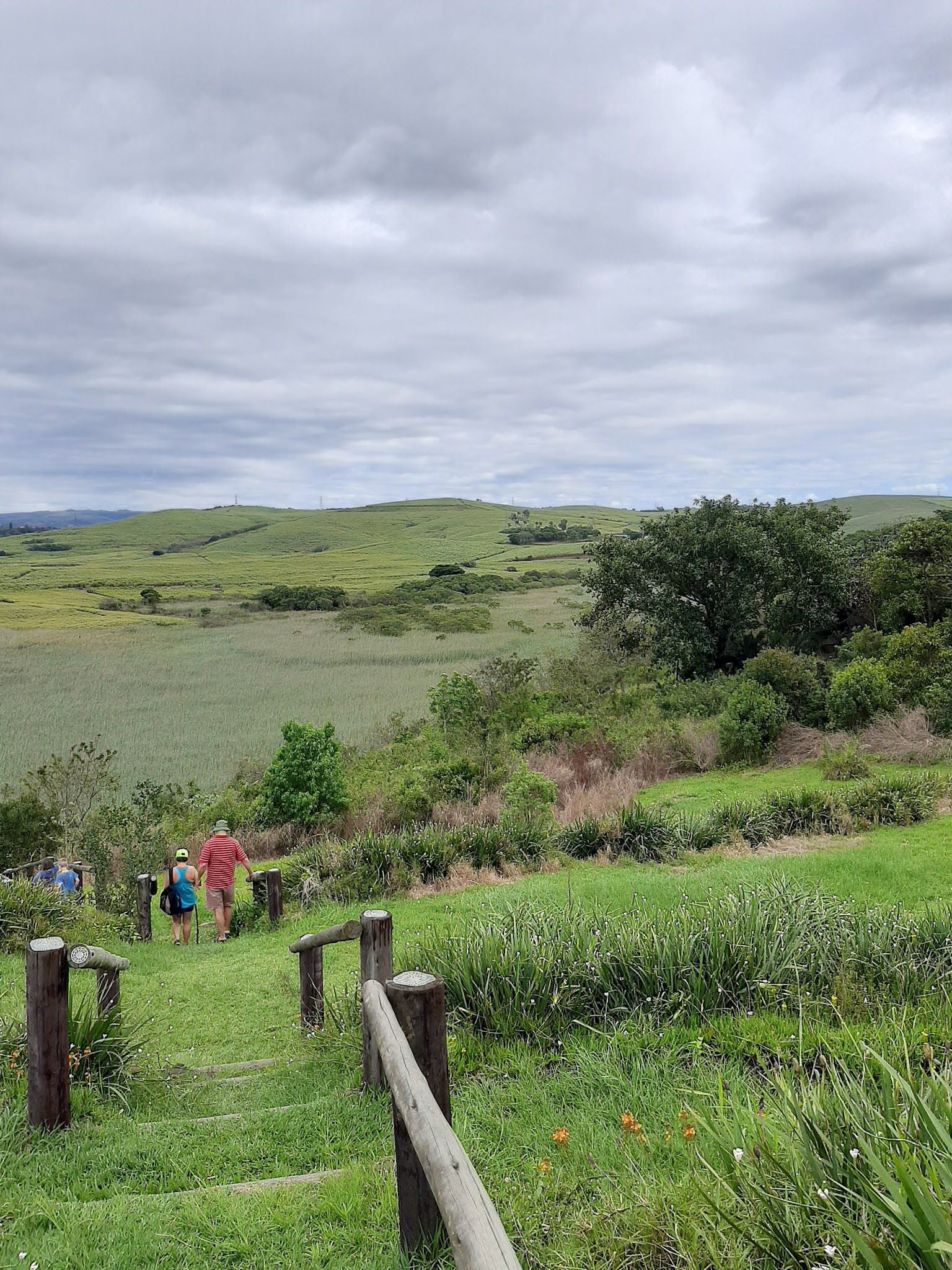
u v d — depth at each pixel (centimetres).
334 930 550
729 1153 291
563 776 1780
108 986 546
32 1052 420
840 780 1606
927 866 980
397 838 1273
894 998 546
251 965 886
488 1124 404
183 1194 346
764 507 3291
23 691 4703
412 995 288
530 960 568
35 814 1538
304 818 1661
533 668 2927
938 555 2909
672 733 2005
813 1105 292
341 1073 518
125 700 4428
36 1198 343
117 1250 300
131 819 1772
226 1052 630
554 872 1177
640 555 3159
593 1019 537
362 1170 352
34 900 1038
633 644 3155
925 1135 254
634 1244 269
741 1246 251
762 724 1909
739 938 591
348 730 3534
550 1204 316
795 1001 532
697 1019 526
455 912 967
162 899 1093
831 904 712
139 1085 507
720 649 3173
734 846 1199
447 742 2353
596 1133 380
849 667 2059
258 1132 415
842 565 3144
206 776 2912
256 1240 304
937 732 1809
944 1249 186
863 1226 231
